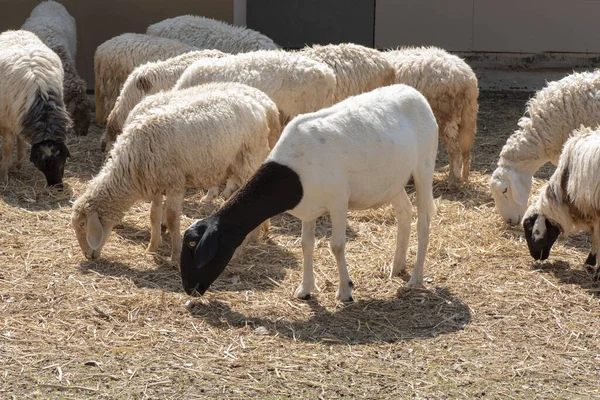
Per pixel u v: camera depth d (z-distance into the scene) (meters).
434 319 5.67
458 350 5.20
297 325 5.54
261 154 6.81
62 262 6.56
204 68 7.93
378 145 5.68
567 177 6.39
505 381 4.81
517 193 7.49
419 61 8.99
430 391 4.68
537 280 6.39
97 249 6.55
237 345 5.20
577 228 6.61
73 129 10.84
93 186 6.55
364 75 8.87
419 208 6.16
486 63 14.69
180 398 4.55
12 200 8.19
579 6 14.27
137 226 7.55
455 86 8.87
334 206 5.62
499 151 10.59
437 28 14.64
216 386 4.69
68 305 5.73
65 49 11.05
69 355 5.01
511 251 7.08
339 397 4.61
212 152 6.41
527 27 14.47
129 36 10.59
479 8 14.50
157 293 5.99
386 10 14.61
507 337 5.41
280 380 4.77
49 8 12.02
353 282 6.29
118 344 5.18
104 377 4.76
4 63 8.47
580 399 4.61
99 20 13.26
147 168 6.35
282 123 8.14
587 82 7.34
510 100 13.60
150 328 5.43
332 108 5.78
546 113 7.43
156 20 13.25
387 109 5.87
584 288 6.25
